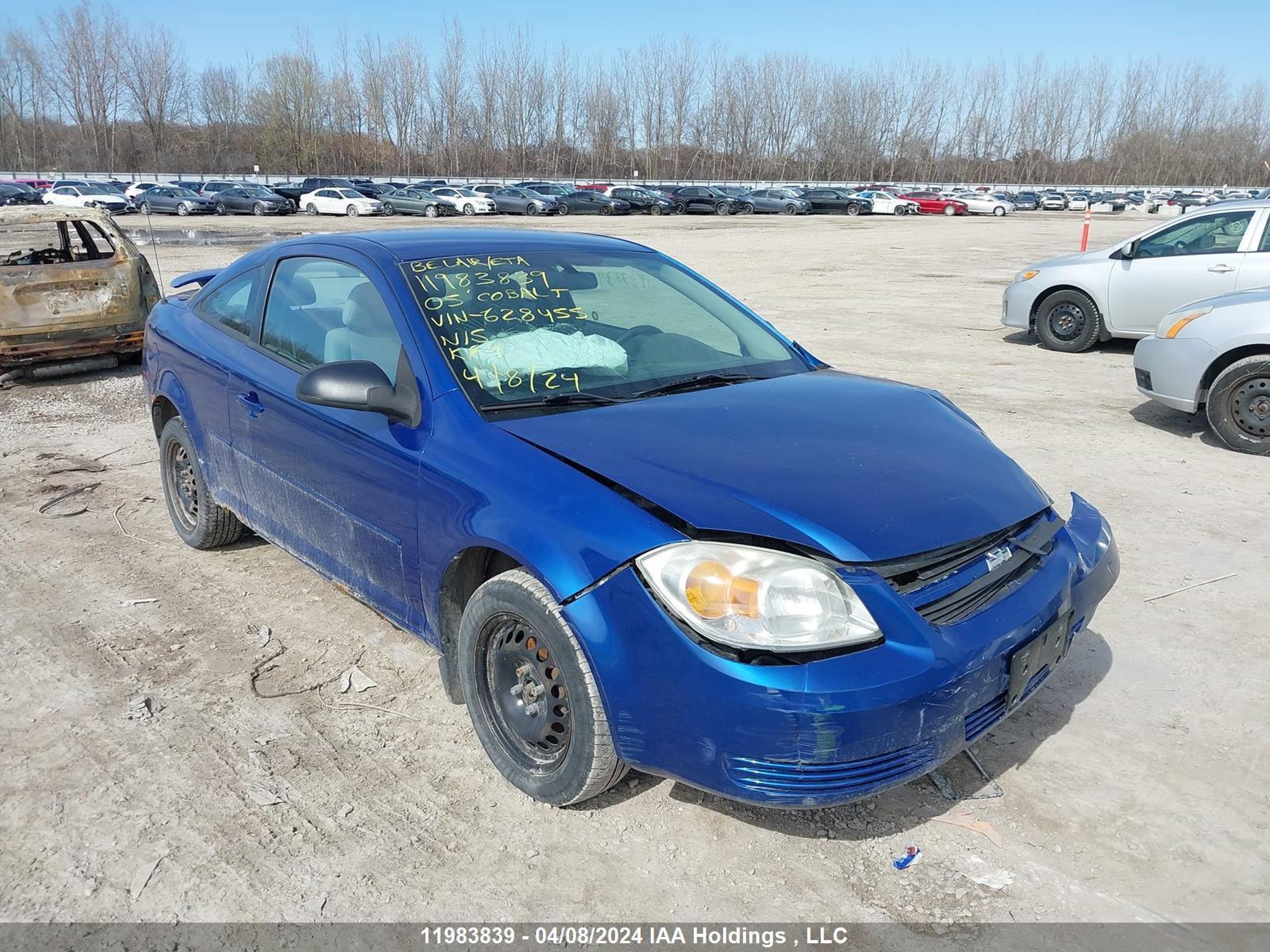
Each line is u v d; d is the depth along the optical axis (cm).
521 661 277
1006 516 266
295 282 384
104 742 315
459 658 294
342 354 345
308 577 445
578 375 316
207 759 306
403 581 313
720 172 10138
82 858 261
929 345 1057
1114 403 780
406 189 4850
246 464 395
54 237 1004
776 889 251
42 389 854
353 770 301
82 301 862
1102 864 259
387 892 249
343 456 327
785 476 257
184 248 2427
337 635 388
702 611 230
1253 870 256
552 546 251
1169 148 10625
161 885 251
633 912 243
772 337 387
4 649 377
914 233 3419
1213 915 241
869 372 907
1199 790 289
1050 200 6178
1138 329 962
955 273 1908
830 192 5203
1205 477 583
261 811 281
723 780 233
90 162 8381
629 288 377
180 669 362
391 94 9050
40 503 548
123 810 281
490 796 288
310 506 356
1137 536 489
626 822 277
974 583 253
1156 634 386
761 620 227
